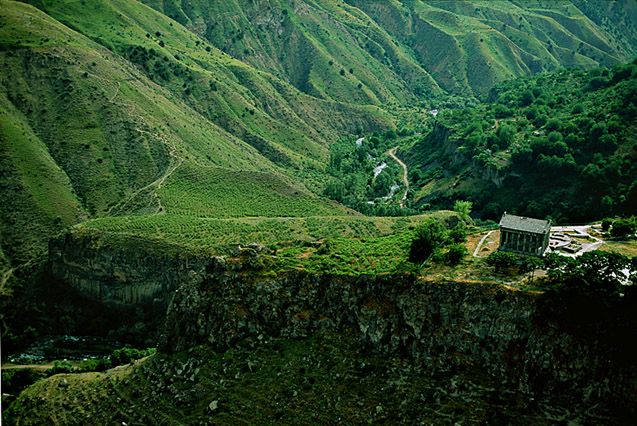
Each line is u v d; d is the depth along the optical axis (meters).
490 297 118.44
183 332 141.75
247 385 128.25
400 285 126.88
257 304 136.62
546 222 136.25
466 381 114.75
